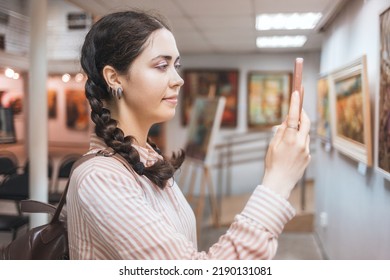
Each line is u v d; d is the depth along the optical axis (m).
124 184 0.68
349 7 3.04
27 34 4.54
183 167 6.25
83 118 6.88
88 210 0.67
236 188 6.96
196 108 5.71
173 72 0.79
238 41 5.37
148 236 0.64
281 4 3.30
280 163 0.67
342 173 3.42
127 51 0.75
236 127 6.86
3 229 3.05
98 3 3.18
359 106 2.51
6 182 3.45
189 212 0.92
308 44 5.46
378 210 2.29
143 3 3.16
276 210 0.64
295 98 0.69
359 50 2.70
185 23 4.18
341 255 3.46
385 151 2.03
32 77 2.98
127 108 0.81
